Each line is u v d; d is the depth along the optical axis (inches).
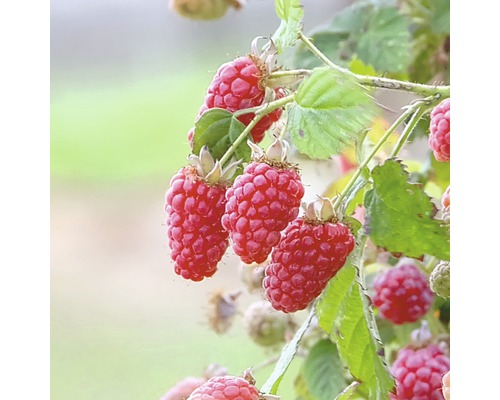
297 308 23.2
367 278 28.5
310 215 23.3
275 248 23.3
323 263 23.1
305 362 28.3
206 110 23.9
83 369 38.7
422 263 27.5
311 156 23.2
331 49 29.4
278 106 23.6
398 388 26.7
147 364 38.4
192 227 23.6
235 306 31.0
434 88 23.8
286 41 24.0
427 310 27.4
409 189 24.0
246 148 23.8
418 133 28.4
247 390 23.5
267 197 22.9
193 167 23.8
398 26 29.3
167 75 40.2
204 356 37.3
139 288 39.6
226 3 29.0
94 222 39.8
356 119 23.1
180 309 38.7
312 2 33.0
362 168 23.9
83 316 39.1
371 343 23.9
